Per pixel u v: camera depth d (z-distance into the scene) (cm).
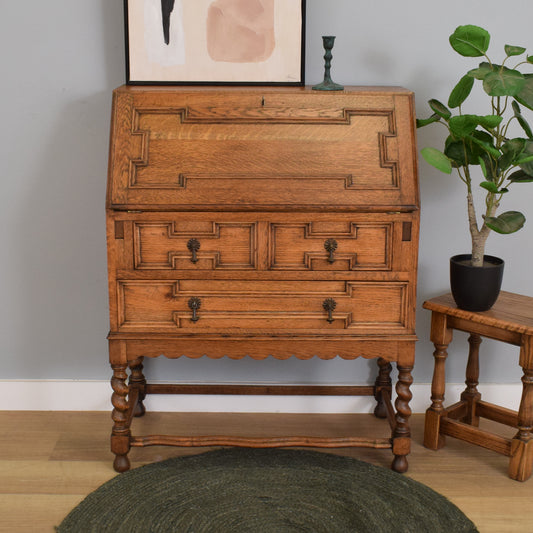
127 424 284
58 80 303
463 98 279
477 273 277
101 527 252
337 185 262
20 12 296
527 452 280
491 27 302
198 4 290
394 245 263
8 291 326
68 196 315
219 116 267
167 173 263
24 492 273
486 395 337
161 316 269
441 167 259
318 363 335
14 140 309
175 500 266
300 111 268
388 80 308
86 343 332
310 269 265
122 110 267
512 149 267
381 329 270
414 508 263
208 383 336
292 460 293
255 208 259
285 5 290
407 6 300
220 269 265
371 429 323
